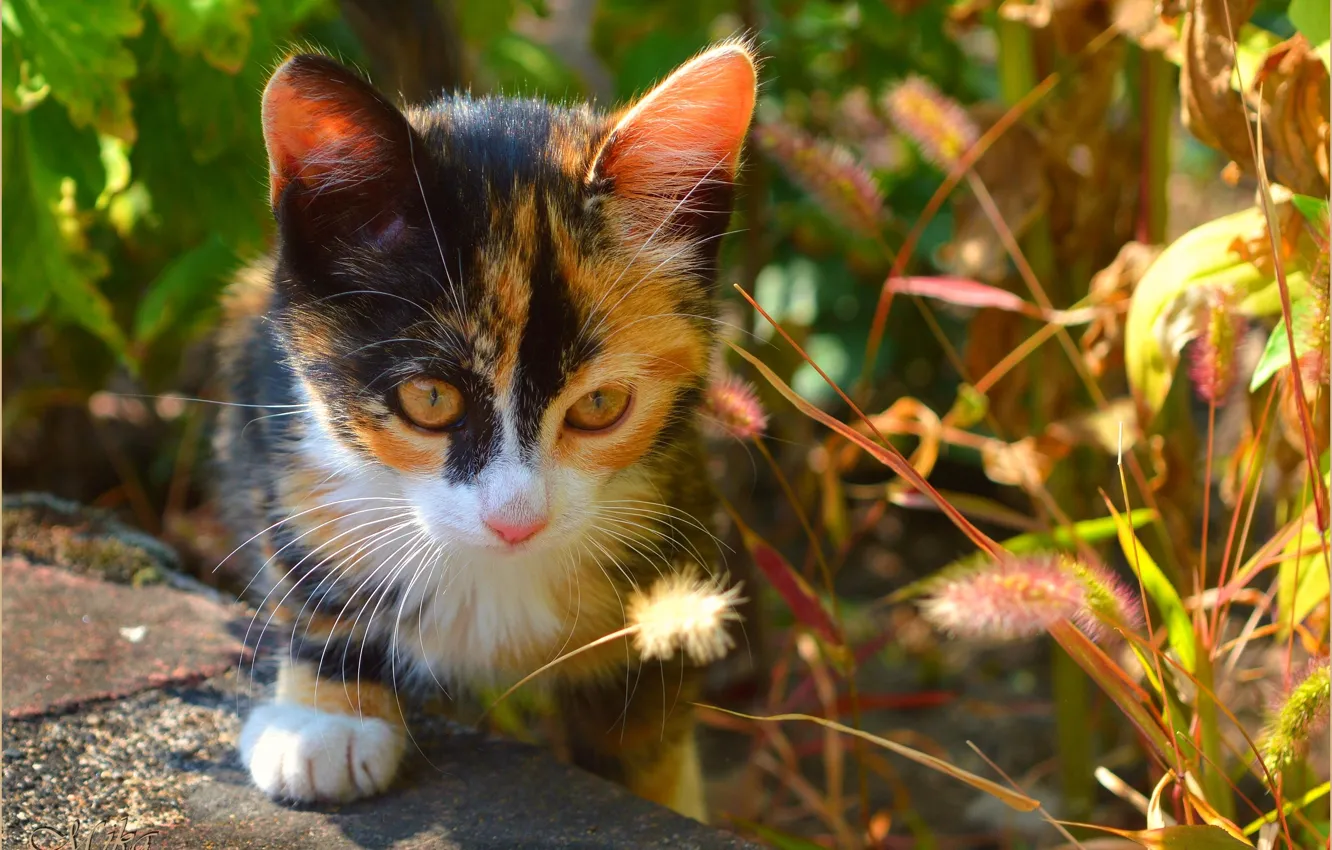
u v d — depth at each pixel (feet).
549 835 1.55
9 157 1.87
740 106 1.61
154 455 2.69
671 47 2.34
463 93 1.92
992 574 1.46
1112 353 1.86
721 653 1.50
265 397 1.68
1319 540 1.61
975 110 1.95
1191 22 1.64
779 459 2.41
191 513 2.38
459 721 1.73
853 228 1.87
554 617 1.67
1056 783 2.13
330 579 1.65
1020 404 2.02
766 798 2.10
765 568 1.73
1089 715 2.01
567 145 1.64
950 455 2.57
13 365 2.50
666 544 1.68
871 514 1.94
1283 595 1.65
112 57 1.77
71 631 1.76
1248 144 1.64
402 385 1.58
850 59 2.43
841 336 2.60
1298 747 1.58
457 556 1.63
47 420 2.62
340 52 2.11
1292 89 1.60
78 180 1.88
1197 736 1.58
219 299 2.00
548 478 1.59
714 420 1.70
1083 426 1.86
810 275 2.63
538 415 1.58
